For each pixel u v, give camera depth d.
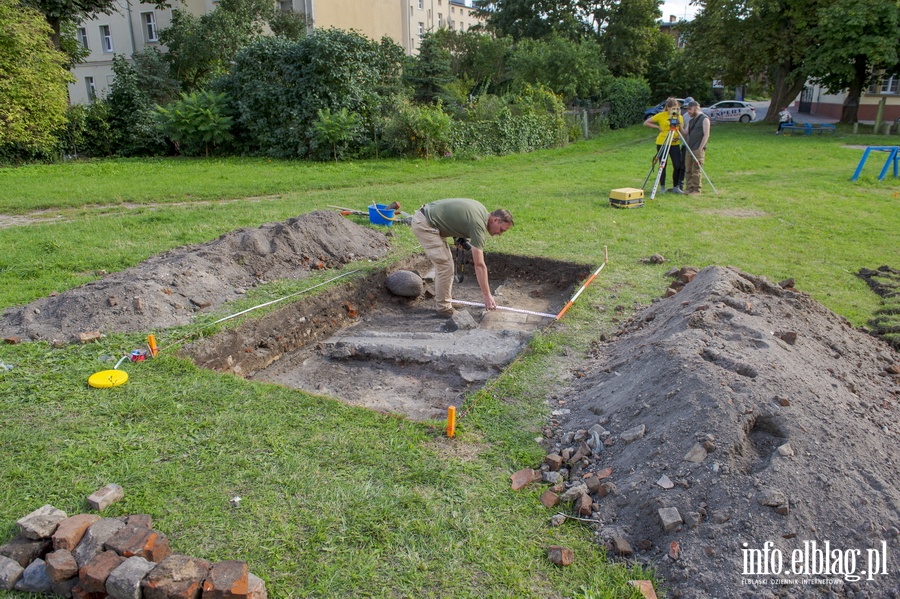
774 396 3.28
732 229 8.73
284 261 6.71
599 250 7.65
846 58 24.72
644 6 36.00
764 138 23.14
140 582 2.34
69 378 4.20
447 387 4.78
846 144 20.91
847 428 3.16
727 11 27.64
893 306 5.83
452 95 25.23
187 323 5.19
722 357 3.67
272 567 2.62
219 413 3.82
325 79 18.23
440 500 3.07
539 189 12.23
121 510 2.94
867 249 7.77
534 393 4.22
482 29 43.53
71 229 8.27
